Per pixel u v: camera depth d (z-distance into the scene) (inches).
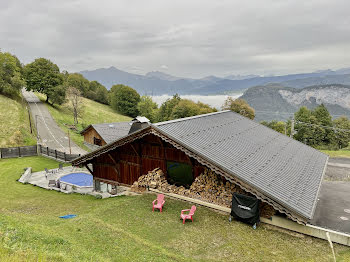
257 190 421.7
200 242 392.2
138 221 467.2
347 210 585.3
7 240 300.4
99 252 336.5
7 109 1927.9
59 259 273.3
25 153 1483.8
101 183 829.2
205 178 547.8
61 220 482.9
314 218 539.2
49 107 2669.8
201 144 520.1
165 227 443.2
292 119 1224.8
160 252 347.6
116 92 3902.6
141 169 668.7
